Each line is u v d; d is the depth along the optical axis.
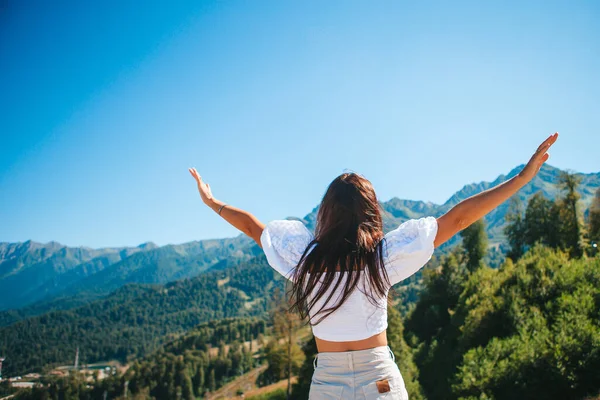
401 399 1.70
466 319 21.89
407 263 1.73
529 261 22.22
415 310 50.88
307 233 2.01
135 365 146.88
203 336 183.25
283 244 1.95
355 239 1.77
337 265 1.74
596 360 11.24
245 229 2.17
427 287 51.00
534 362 12.39
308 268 1.77
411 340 40.94
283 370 49.06
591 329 11.77
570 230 44.72
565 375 11.54
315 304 1.77
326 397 1.71
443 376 23.98
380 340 1.76
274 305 50.81
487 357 14.75
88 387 138.75
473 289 29.44
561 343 11.99
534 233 49.12
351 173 2.00
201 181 2.43
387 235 1.84
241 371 134.88
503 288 21.08
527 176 1.79
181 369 132.12
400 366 25.59
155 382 129.12
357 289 1.73
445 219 1.80
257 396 52.28
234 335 191.88
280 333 47.47
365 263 1.74
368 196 1.89
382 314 1.76
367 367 1.70
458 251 56.38
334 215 1.86
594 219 41.16
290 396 45.62
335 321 1.74
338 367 1.72
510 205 53.22
